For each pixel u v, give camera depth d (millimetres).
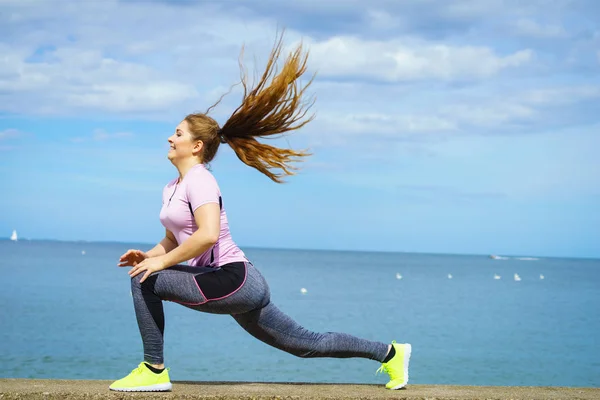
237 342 19125
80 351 16828
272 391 3979
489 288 60344
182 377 13875
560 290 59250
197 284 3820
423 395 4016
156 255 4223
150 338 3875
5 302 30188
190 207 3906
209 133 4062
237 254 3988
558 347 20344
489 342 21422
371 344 4223
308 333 4113
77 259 104812
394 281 69688
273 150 4195
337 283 62094
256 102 4113
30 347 17328
